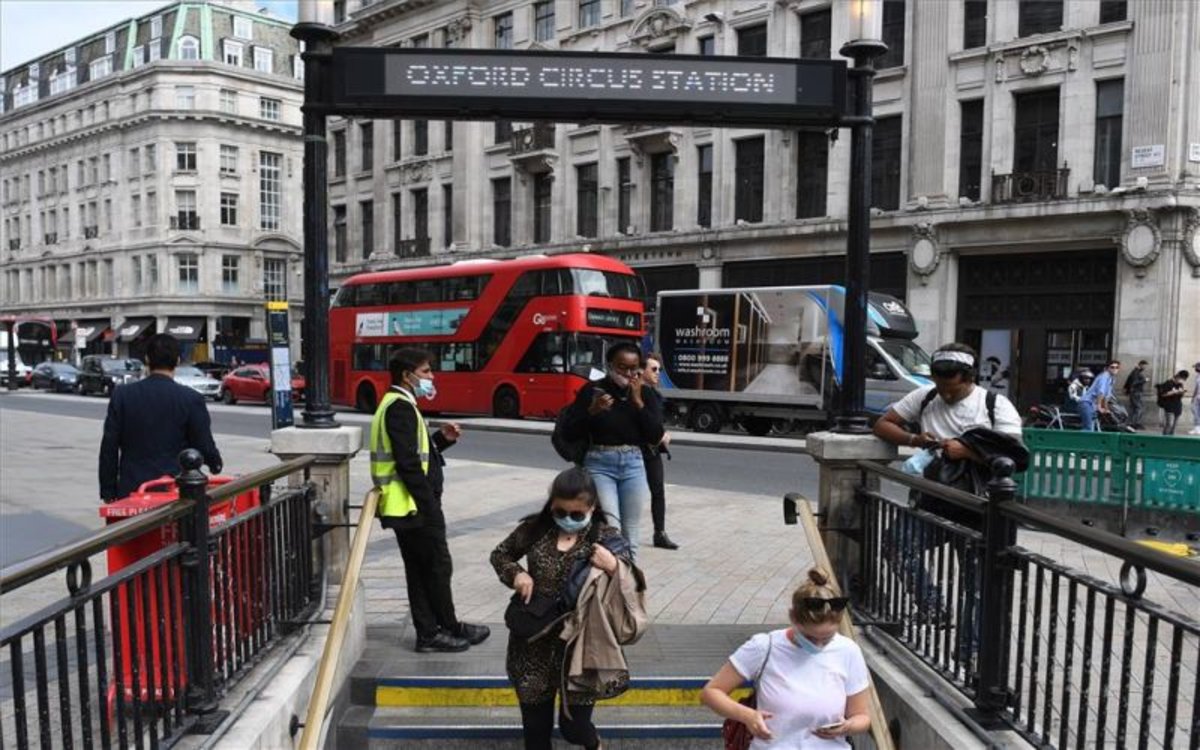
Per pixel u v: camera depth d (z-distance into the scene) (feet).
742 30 91.20
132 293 197.26
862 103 15.85
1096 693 14.29
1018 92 74.33
